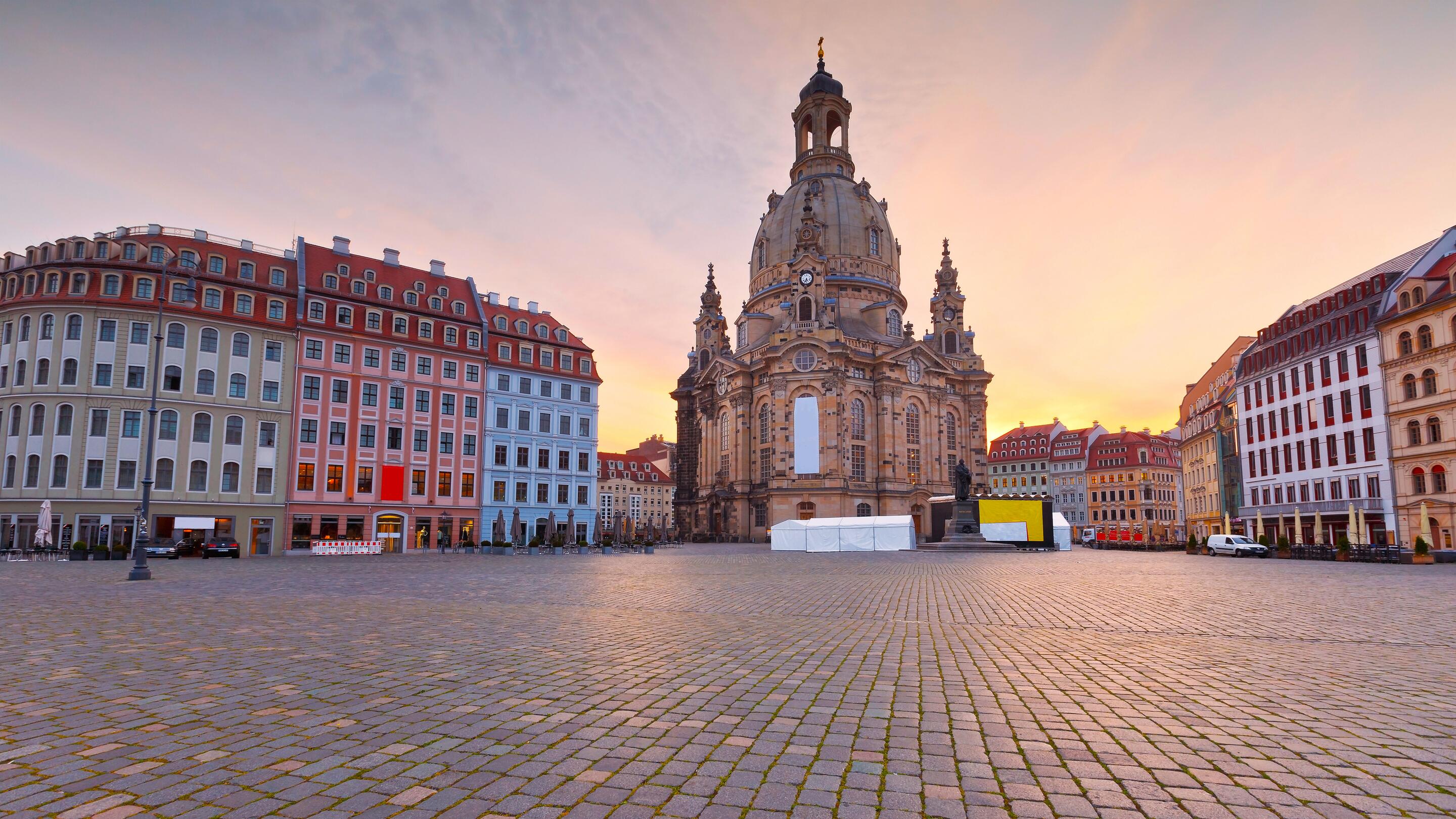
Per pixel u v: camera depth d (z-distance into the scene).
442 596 22.30
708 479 117.31
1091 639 13.76
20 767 6.54
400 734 7.52
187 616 17.00
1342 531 67.31
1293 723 7.93
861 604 19.88
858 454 106.00
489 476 74.88
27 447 56.66
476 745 7.16
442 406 72.69
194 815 5.48
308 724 7.88
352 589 24.75
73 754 6.90
